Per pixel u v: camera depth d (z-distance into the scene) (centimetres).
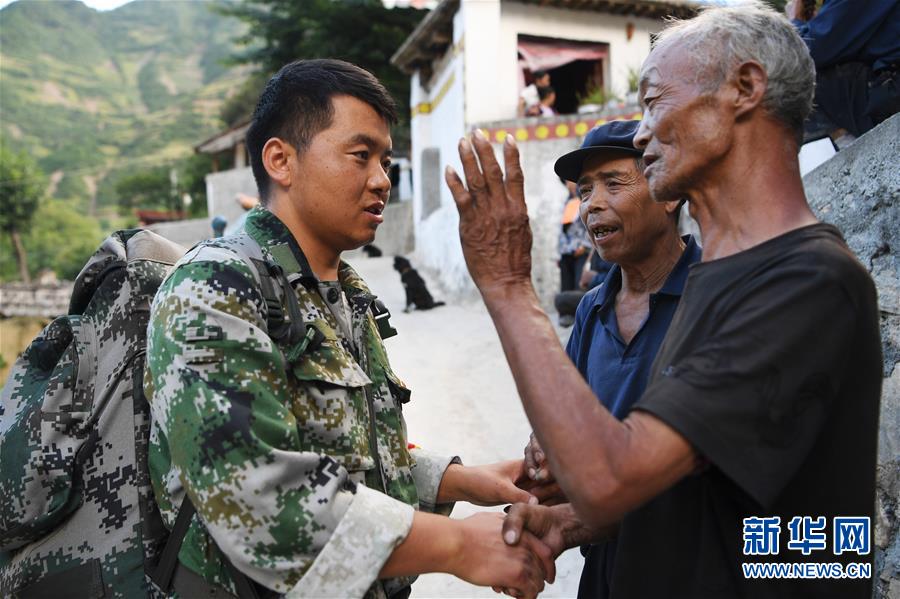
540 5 1064
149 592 156
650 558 139
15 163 3744
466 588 318
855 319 118
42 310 2041
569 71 1291
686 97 130
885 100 304
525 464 196
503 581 153
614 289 196
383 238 1894
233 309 145
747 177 130
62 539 159
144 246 180
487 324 846
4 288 2061
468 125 1006
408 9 2136
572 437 118
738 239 131
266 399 140
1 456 159
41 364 174
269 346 145
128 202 5666
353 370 164
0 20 15188
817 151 338
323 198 164
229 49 15750
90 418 162
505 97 1050
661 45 138
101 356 168
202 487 133
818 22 316
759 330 115
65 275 4372
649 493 116
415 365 686
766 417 112
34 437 158
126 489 161
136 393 166
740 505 130
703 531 133
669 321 174
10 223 3744
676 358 124
